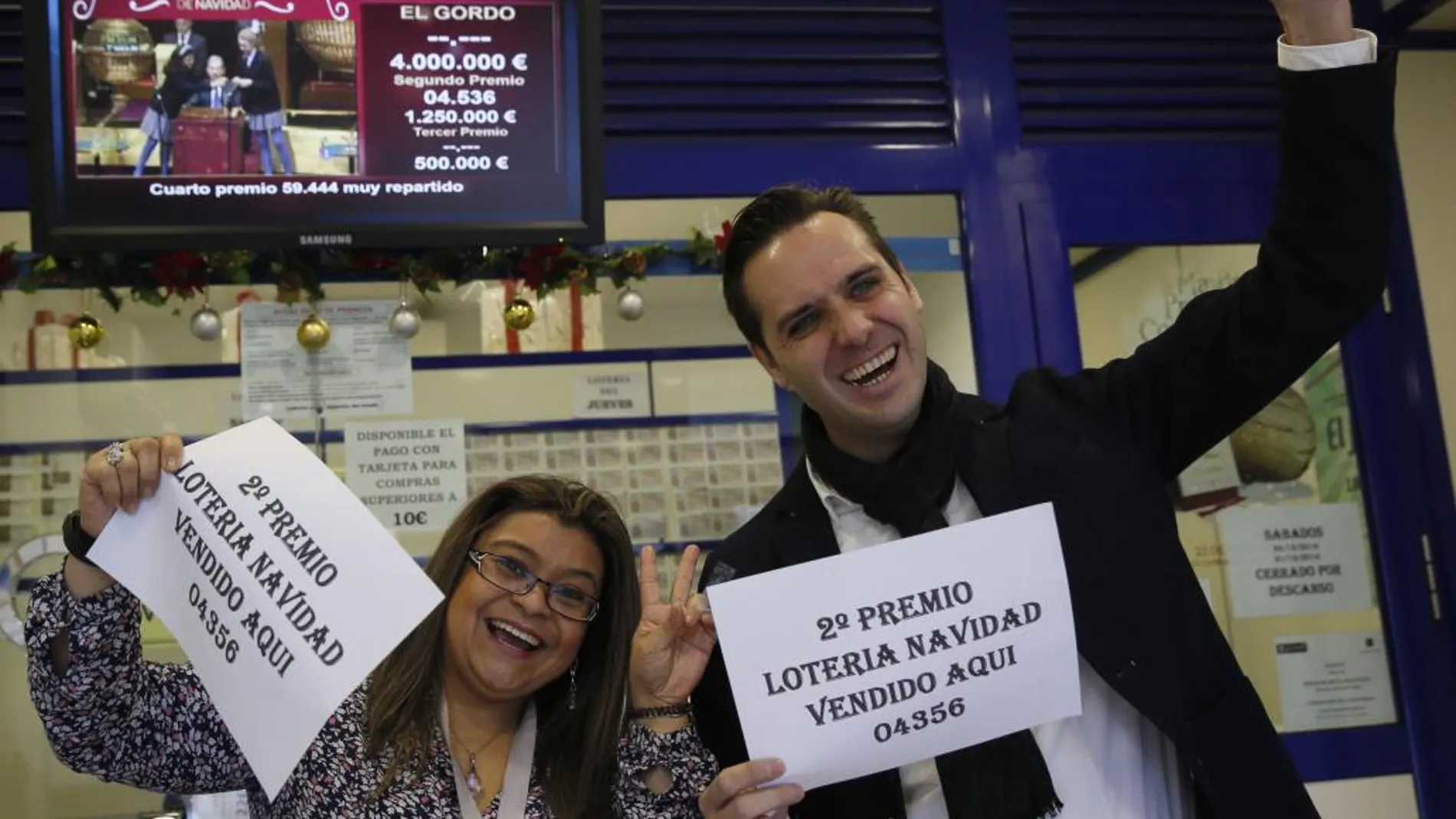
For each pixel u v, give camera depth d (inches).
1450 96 102.9
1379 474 94.7
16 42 87.5
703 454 88.2
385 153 83.1
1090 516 46.3
